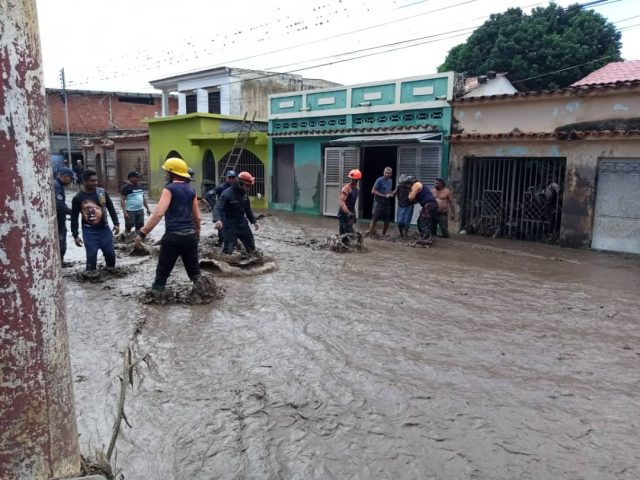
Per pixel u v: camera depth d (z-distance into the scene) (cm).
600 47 2614
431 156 1462
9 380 157
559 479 304
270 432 352
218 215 987
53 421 170
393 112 1566
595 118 1164
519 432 355
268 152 1978
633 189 1116
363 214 1745
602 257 1086
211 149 2286
